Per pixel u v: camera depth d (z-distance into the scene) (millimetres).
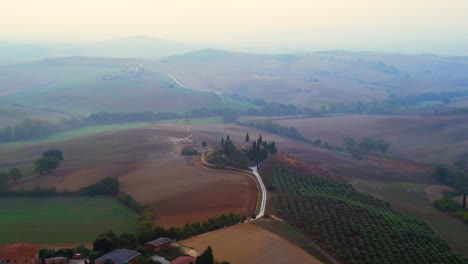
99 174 178375
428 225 138750
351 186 179250
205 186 155125
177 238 107062
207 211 133250
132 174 177875
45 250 97625
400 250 106875
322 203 130250
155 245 97750
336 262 101250
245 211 129875
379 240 109625
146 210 136500
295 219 121250
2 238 117125
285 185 151000
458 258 109125
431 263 104750
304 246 106250
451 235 139125
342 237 110250
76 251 98312
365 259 102062
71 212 140375
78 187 163750
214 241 104812
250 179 160250
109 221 132000
